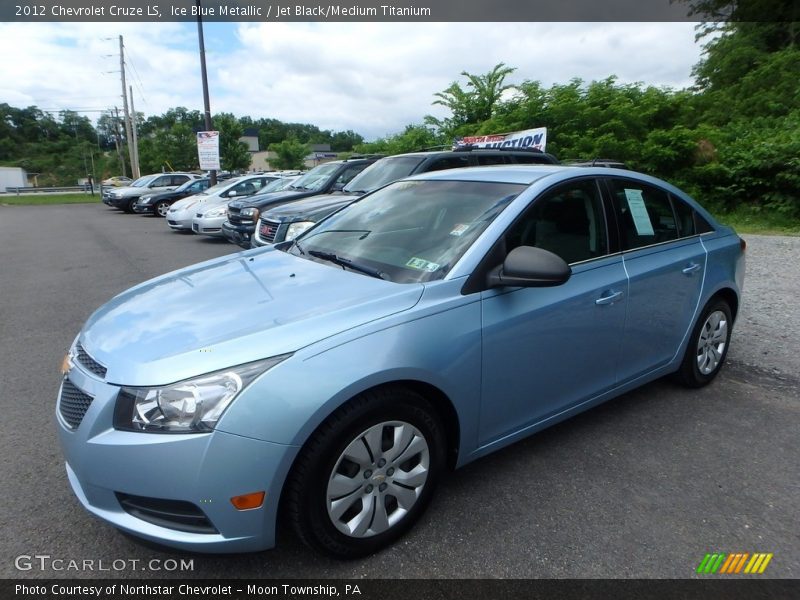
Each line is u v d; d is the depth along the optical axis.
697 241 3.80
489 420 2.72
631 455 3.19
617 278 3.18
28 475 3.03
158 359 2.14
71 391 2.33
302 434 2.06
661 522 2.61
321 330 2.22
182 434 2.00
